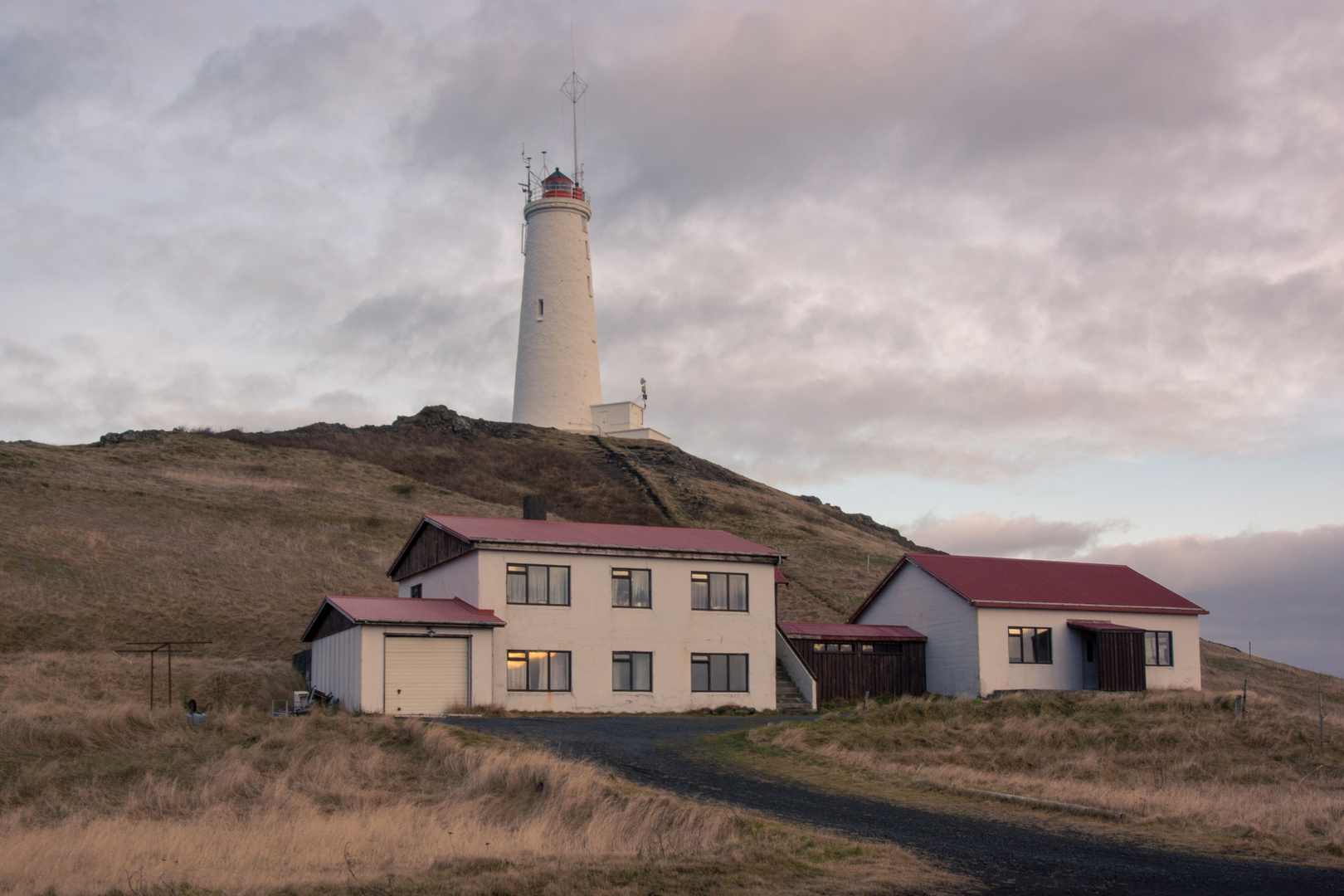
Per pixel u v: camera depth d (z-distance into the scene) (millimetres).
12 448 67812
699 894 12070
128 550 50781
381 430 97188
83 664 36062
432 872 12836
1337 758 28938
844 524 97875
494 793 18922
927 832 16438
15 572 45156
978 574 43656
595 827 15359
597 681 35625
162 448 77938
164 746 24141
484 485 83625
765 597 39125
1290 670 61688
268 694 35594
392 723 26578
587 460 95438
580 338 104188
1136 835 16656
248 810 18422
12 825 16734
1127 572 47688
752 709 37844
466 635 33250
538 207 103062
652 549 37125
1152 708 33688
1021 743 29234
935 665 42625
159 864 13367
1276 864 14742
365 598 34625
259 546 55188
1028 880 13289
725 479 102062
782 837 15055
